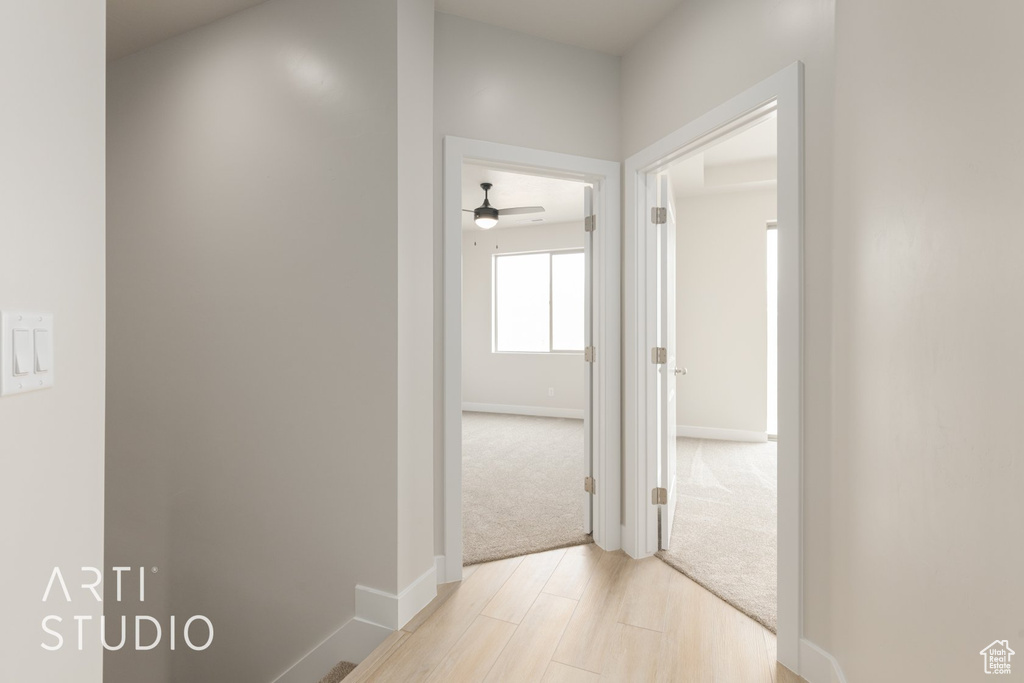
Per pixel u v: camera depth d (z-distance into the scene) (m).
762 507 3.39
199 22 2.43
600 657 1.83
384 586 2.04
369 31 2.07
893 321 1.19
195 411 2.47
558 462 4.61
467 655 1.84
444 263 2.37
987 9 0.79
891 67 1.21
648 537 2.67
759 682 1.70
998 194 0.76
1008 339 0.73
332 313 2.15
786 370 1.79
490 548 2.72
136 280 2.63
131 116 2.65
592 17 2.43
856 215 1.46
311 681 2.17
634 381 2.64
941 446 0.94
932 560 0.97
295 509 2.24
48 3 0.80
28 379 0.75
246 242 2.35
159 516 2.56
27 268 0.76
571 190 5.49
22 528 0.76
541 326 7.58
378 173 2.04
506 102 2.50
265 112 2.30
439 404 2.39
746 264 5.48
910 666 1.07
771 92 1.83
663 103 2.42
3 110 0.72
